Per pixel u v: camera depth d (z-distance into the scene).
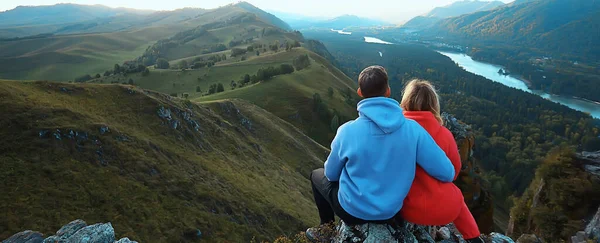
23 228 26.25
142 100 53.75
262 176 56.22
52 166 33.50
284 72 156.62
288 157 75.50
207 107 72.94
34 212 27.92
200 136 56.34
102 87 53.09
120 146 40.12
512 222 28.92
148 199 34.38
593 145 135.50
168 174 39.59
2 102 38.06
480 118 178.75
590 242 16.36
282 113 115.88
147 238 29.88
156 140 47.38
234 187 44.78
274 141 78.69
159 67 199.12
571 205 22.03
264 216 41.12
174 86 157.75
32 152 34.16
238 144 63.12
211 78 165.88
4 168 31.44
